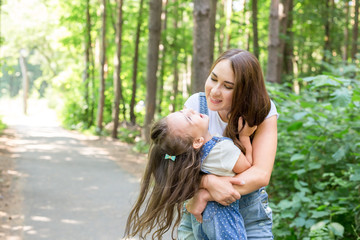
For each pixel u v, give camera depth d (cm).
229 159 182
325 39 1455
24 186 702
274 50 888
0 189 664
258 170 184
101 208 581
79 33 2025
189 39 1574
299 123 384
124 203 610
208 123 189
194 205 188
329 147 387
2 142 1321
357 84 348
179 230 214
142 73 2017
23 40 3275
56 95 4044
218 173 184
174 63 1661
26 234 465
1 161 933
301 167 441
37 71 5866
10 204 584
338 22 1633
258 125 189
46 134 1728
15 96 5956
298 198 377
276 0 885
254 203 194
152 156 192
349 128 385
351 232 363
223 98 184
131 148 1326
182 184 181
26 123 2461
